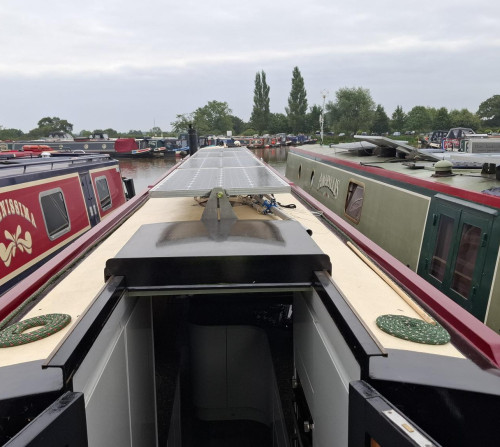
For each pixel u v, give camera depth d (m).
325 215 4.74
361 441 1.73
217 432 4.30
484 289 4.27
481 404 1.77
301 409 3.12
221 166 5.37
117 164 10.89
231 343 4.19
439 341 2.09
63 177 7.51
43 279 3.01
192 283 2.47
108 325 2.14
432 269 5.36
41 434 1.42
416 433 1.45
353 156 9.60
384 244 6.64
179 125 87.00
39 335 2.11
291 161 14.54
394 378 1.78
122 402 2.36
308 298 2.76
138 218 4.63
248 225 3.12
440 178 5.86
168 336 4.28
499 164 5.02
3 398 1.63
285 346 3.88
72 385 1.70
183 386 4.32
